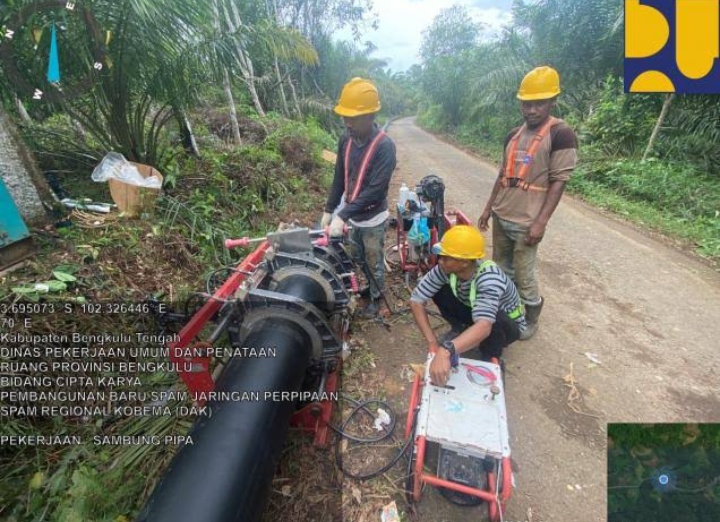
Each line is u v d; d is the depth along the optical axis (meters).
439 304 2.32
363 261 2.82
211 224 3.41
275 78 12.27
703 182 6.21
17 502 1.51
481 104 12.95
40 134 3.53
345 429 2.08
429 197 3.06
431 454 1.91
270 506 1.69
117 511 1.47
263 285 1.92
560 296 3.40
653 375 2.48
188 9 3.19
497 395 1.66
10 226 2.10
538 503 1.73
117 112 3.40
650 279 3.70
